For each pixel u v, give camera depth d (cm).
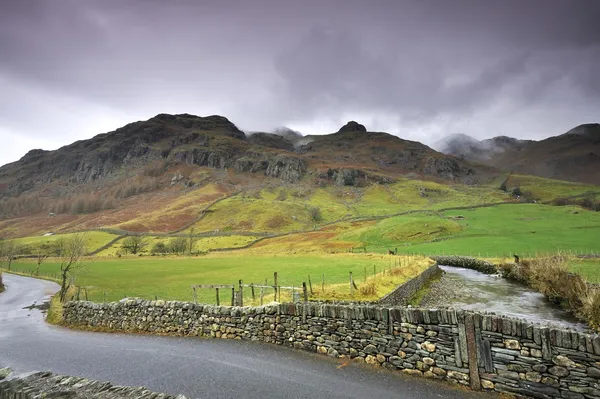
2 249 13612
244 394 1025
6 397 755
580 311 2417
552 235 9069
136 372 1272
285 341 1530
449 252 7775
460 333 1081
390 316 1238
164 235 19612
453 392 1020
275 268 5728
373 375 1159
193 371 1246
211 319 1811
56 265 9244
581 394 887
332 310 1394
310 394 1016
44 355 1623
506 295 3569
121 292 3878
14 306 3769
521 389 967
